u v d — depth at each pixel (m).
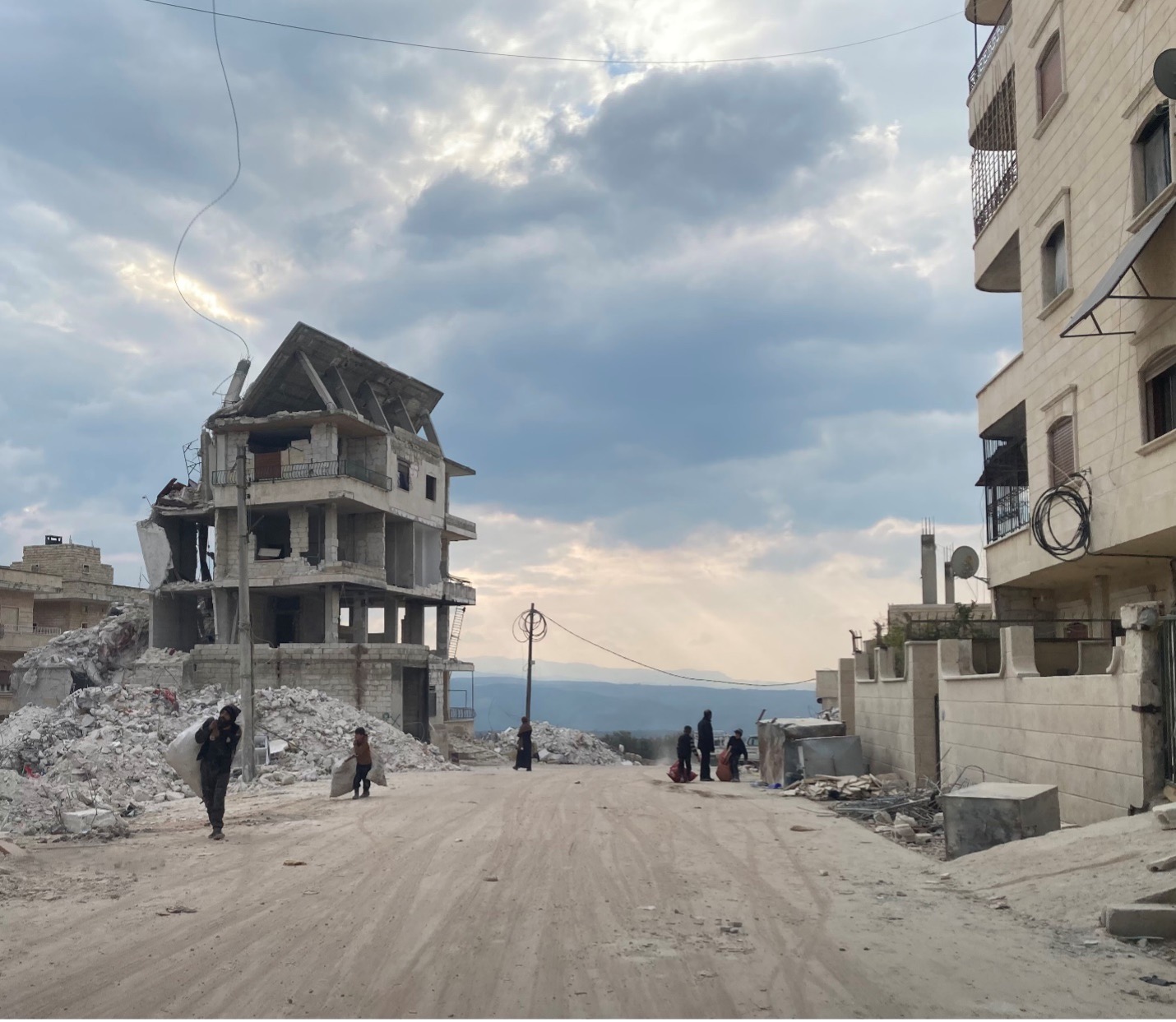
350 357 60.53
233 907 9.27
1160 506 16.47
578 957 7.27
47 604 73.00
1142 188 17.08
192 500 62.22
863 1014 6.03
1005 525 24.84
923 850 13.28
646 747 90.06
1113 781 12.72
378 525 59.69
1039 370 21.58
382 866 11.41
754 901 9.39
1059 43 20.34
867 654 27.62
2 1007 6.32
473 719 71.06
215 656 56.03
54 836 14.70
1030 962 7.22
